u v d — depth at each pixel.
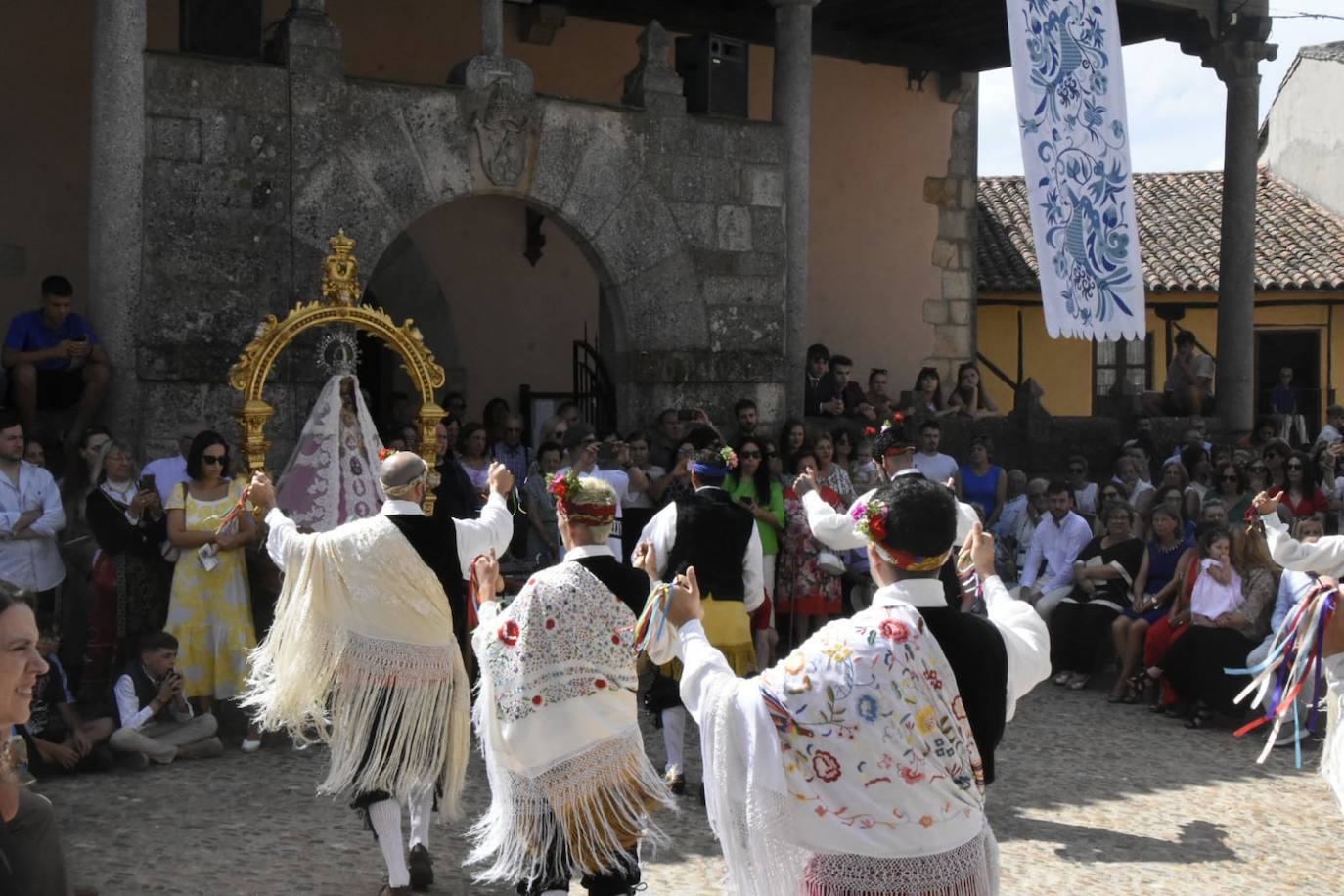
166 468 8.59
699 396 11.73
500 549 5.86
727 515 7.16
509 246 15.36
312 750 7.85
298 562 5.54
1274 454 11.71
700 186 11.73
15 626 2.80
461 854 6.18
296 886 5.66
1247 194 14.94
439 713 5.54
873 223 16.67
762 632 8.44
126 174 9.41
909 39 16.61
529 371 15.50
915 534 3.59
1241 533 9.26
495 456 11.95
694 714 3.52
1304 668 6.00
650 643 3.71
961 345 17.28
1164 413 15.41
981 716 3.60
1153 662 9.40
